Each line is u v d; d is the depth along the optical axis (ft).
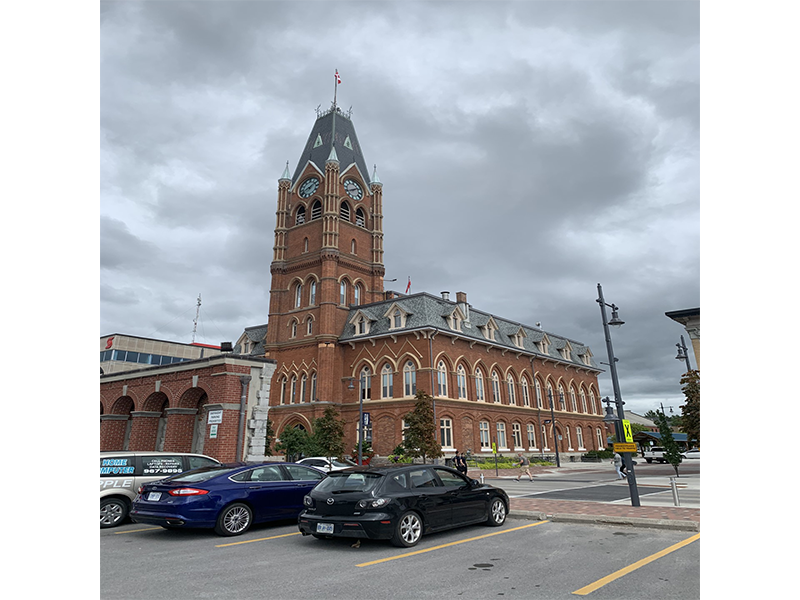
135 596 25.25
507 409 162.40
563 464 168.25
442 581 27.12
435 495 38.22
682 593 24.61
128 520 47.67
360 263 172.86
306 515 37.04
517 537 38.40
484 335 162.40
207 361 74.95
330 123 190.80
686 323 86.07
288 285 173.06
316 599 24.48
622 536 38.04
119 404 92.94
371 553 33.91
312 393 154.71
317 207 176.76
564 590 25.31
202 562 32.01
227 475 42.50
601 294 61.00
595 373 228.22
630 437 53.42
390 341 146.92
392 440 138.51
